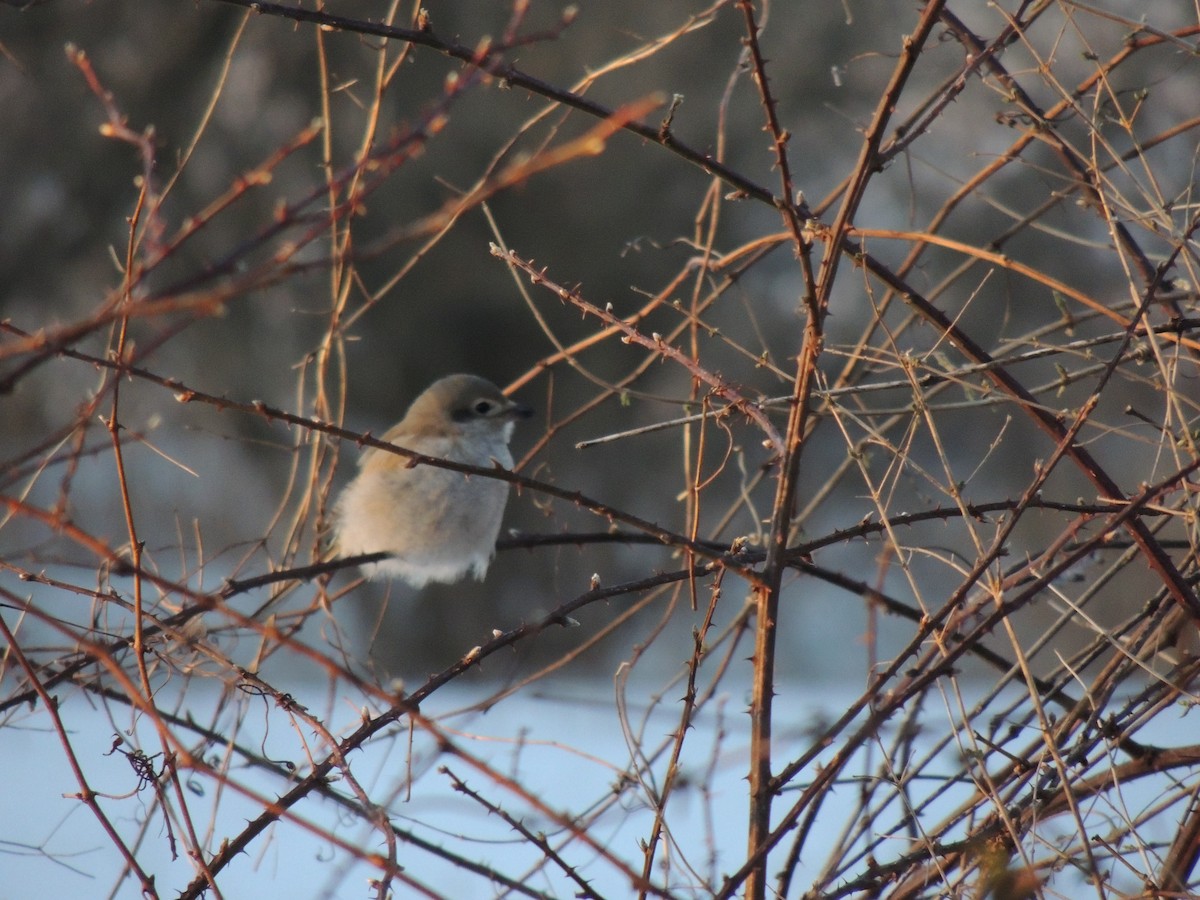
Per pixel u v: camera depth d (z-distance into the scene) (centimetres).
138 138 436
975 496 2505
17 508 438
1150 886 578
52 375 2695
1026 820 641
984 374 712
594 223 2736
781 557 573
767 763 563
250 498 2778
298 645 477
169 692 1229
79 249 2689
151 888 579
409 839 621
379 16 2567
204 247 2569
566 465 2806
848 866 629
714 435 2567
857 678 2650
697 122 2602
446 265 2741
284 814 494
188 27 2597
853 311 2547
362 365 2755
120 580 1179
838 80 681
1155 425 639
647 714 697
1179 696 654
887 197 2480
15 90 2617
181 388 522
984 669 1580
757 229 2727
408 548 1022
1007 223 2289
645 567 2773
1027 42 655
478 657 637
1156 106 1291
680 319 2703
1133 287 648
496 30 2603
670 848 675
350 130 2566
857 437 1320
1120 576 1855
